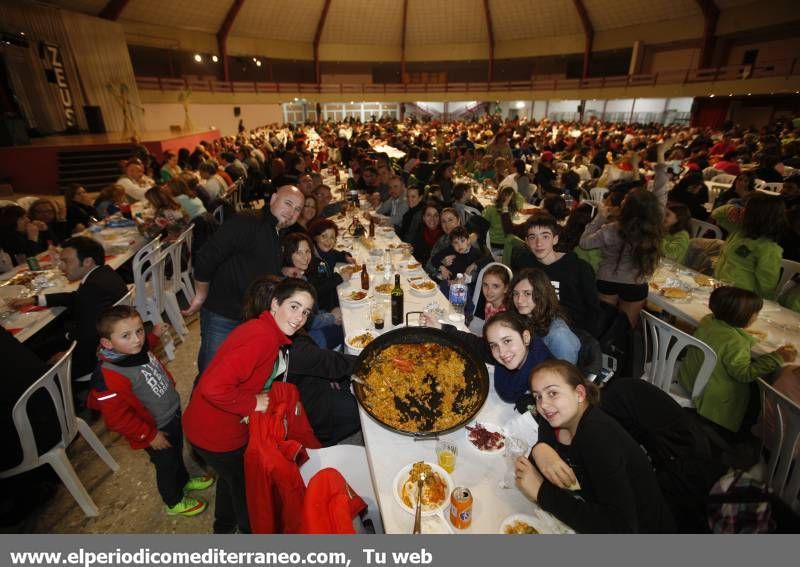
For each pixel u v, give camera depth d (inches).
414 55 1042.7
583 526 48.0
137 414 76.0
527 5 900.0
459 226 132.3
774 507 51.9
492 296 97.4
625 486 47.8
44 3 508.4
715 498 52.7
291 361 72.7
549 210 175.6
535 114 1060.5
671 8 744.3
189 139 557.3
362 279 121.1
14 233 156.3
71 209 199.3
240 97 848.3
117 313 72.3
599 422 51.5
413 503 53.5
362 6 950.4
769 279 117.2
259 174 356.2
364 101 1029.8
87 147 432.5
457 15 965.8
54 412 79.4
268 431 56.5
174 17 752.3
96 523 84.9
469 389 67.2
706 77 671.8
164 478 82.5
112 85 595.2
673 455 59.1
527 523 51.1
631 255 114.3
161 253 141.3
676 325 158.9
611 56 936.9
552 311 81.0
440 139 522.0
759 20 622.5
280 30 933.8
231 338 61.8
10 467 76.2
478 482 57.7
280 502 57.8
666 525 52.6
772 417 79.7
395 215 212.2
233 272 98.7
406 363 72.1
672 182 295.1
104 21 581.0
